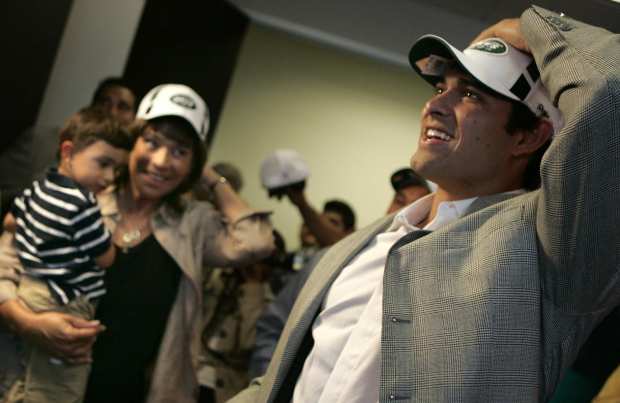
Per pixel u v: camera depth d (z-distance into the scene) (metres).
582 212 1.02
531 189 1.35
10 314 1.87
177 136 2.13
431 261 1.17
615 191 1.00
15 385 1.89
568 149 1.01
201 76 4.60
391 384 1.10
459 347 1.08
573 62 1.06
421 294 1.16
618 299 1.10
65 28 3.89
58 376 1.89
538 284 1.11
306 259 3.49
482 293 1.10
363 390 1.19
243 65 6.52
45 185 1.95
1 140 3.53
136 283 2.06
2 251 1.96
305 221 3.06
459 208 1.30
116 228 2.12
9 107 3.53
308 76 6.58
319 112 6.57
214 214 2.32
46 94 3.89
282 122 6.52
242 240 2.27
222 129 6.46
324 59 6.60
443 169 1.29
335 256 1.44
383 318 1.15
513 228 1.14
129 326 2.04
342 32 4.00
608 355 1.37
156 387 2.04
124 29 4.07
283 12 4.19
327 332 1.31
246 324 2.72
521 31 1.22
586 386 1.36
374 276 1.32
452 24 1.77
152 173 2.11
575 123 1.00
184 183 2.21
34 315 1.86
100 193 2.17
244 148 6.46
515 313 1.09
